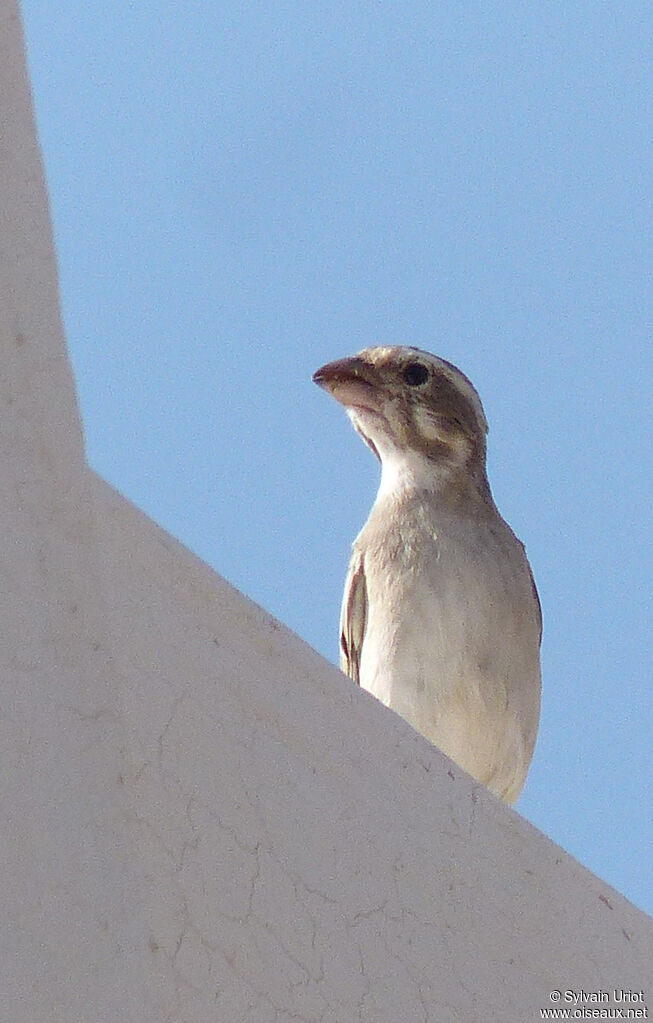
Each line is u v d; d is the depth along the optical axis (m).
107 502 6.41
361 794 7.06
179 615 6.52
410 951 6.91
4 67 5.97
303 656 7.07
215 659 6.60
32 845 5.06
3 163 5.89
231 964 6.01
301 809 6.70
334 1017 6.37
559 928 7.83
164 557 6.58
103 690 5.46
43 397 5.71
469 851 7.52
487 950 7.34
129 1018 5.09
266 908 6.29
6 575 5.36
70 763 5.26
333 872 6.71
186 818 6.11
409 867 7.13
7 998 4.83
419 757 7.50
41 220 5.91
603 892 8.26
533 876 7.82
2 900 4.93
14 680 5.23
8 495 5.48
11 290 5.77
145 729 6.12
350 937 6.63
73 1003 4.96
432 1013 6.86
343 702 7.18
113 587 6.25
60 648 5.40
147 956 5.33
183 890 5.96
